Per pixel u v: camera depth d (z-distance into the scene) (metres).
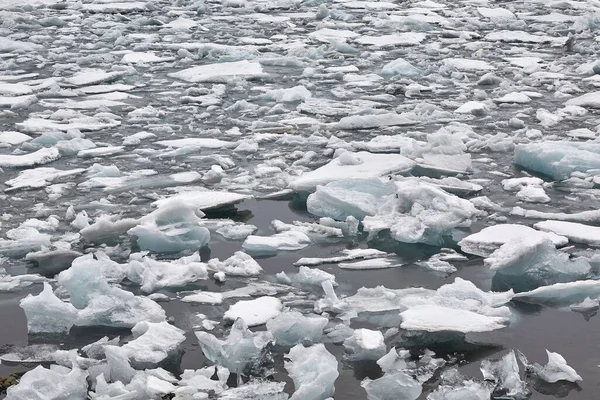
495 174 8.33
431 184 7.71
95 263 5.51
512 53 15.34
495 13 20.03
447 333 5.07
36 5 20.88
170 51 15.18
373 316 5.34
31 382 4.32
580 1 22.02
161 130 9.95
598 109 11.05
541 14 20.42
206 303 5.52
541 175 8.34
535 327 5.21
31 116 10.55
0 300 5.59
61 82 12.55
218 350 4.74
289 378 4.60
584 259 6.04
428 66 13.65
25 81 12.65
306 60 14.27
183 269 5.92
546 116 10.41
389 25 18.14
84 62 14.10
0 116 10.61
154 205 7.26
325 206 7.16
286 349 4.92
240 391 4.42
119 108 11.09
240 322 4.91
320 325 5.01
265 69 13.71
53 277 5.94
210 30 17.62
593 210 7.26
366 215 6.98
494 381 4.58
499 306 5.48
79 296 5.43
